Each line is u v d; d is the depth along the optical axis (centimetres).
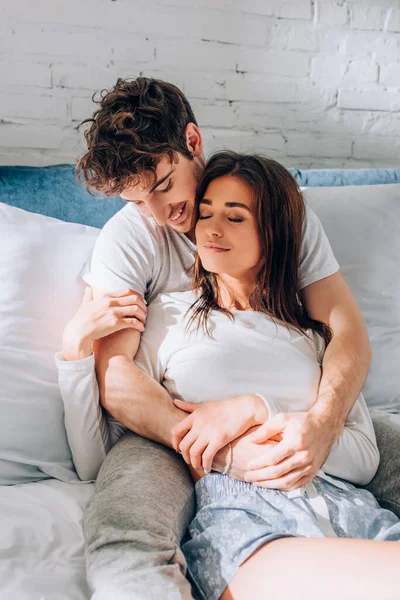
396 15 223
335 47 219
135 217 141
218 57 208
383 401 156
